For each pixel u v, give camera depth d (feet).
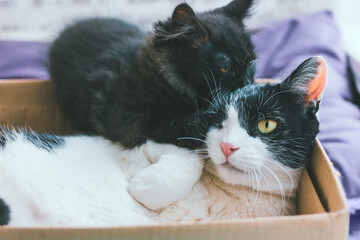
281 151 1.55
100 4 3.05
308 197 1.51
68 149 1.73
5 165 1.59
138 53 1.96
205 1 2.93
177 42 1.87
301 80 1.54
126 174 1.72
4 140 1.72
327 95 2.43
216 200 1.64
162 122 1.77
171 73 1.86
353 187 2.03
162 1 3.00
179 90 1.84
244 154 1.53
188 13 1.84
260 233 1.25
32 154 1.65
